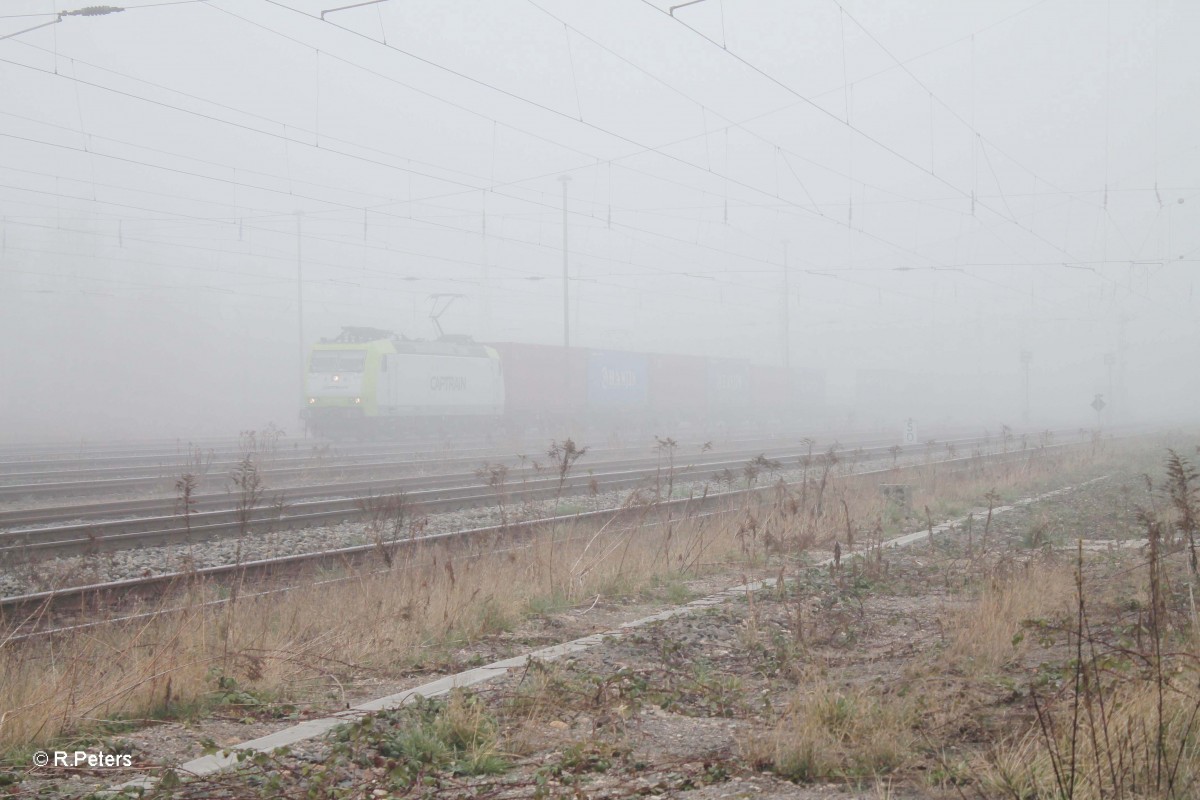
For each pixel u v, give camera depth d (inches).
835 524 613.3
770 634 355.3
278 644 314.3
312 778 204.5
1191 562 383.9
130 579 438.0
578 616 393.4
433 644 339.3
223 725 254.4
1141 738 193.9
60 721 240.5
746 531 556.4
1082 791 179.6
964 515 709.9
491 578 412.8
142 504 693.9
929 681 264.5
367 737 231.0
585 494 802.2
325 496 786.8
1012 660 289.0
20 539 520.1
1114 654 257.1
